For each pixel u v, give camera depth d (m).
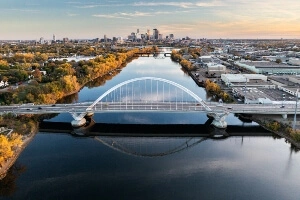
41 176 87.25
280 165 94.69
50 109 131.25
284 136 117.19
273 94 171.88
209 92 192.50
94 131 125.38
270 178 86.62
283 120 131.25
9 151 92.69
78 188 81.06
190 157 101.56
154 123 135.62
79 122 128.88
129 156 102.44
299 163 96.12
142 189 80.88
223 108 133.88
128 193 79.06
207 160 99.06
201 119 140.88
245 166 94.12
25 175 87.62
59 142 114.31
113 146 111.62
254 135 121.56
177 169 92.50
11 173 88.81
